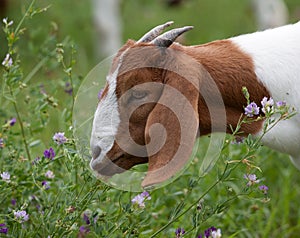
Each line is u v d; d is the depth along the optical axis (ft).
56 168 29.32
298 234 33.09
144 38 24.99
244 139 25.17
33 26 52.24
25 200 27.17
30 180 27.94
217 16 60.85
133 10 61.93
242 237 31.73
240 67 25.64
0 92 33.94
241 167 33.22
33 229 27.48
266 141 26.18
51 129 37.09
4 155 29.48
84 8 57.67
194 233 27.35
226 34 56.13
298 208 34.76
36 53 38.40
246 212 32.35
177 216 26.55
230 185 32.32
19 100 36.78
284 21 52.42
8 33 28.14
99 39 50.96
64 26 55.93
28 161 28.48
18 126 35.14
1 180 26.50
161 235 28.91
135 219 28.22
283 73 25.85
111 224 26.17
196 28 58.75
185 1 60.44
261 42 26.30
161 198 29.86
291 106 25.91
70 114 29.14
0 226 26.20
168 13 61.52
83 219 27.53
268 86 25.82
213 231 24.67
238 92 25.62
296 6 61.67
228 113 25.82
